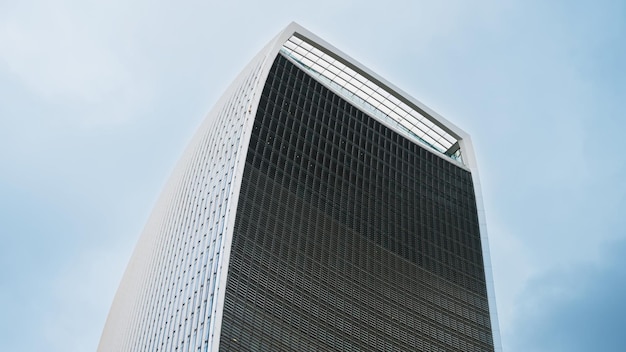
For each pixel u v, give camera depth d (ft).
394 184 407.44
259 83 374.02
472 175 447.83
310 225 342.64
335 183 376.48
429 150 445.78
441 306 360.28
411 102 441.27
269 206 332.39
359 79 433.89
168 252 353.92
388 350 317.42
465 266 393.09
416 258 375.66
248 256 303.48
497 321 372.99
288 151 367.86
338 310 315.58
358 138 413.39
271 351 276.21
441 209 416.26
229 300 280.10
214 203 332.19
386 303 338.34
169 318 303.48
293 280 311.47
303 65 430.61
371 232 368.68
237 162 334.85
